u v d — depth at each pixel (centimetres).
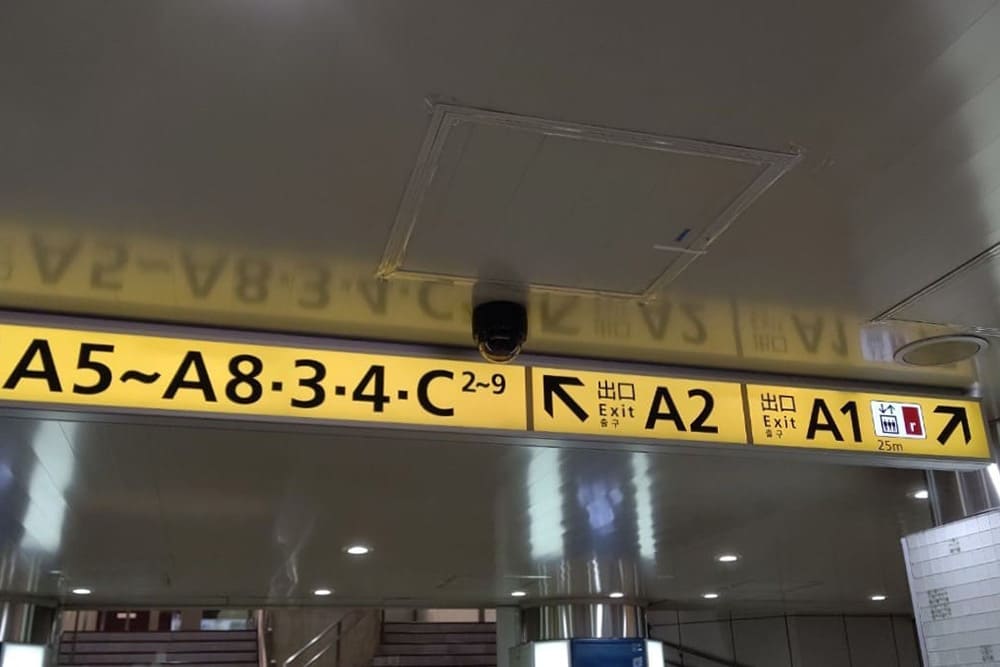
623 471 488
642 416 354
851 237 283
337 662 1335
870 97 218
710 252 290
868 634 1277
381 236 274
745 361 371
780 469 492
